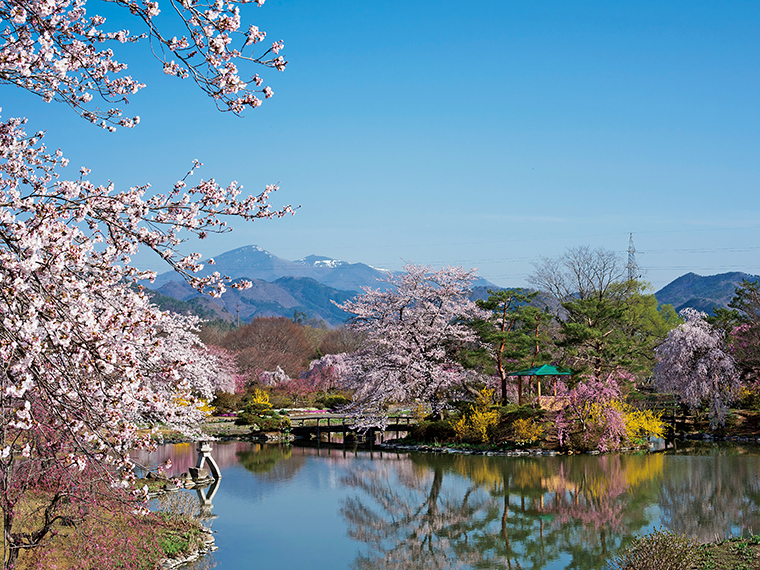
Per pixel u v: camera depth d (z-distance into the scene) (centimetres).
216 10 548
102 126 654
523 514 1778
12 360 507
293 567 1352
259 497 2033
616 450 2764
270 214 703
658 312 5209
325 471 2506
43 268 505
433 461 2731
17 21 518
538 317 3634
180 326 1956
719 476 2094
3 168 671
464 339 3428
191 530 1488
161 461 2564
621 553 1357
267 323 8638
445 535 1603
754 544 1188
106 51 623
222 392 4894
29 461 773
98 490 877
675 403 3872
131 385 550
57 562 916
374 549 1485
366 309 3594
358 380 3600
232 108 586
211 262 648
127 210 624
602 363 3038
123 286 630
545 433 2922
